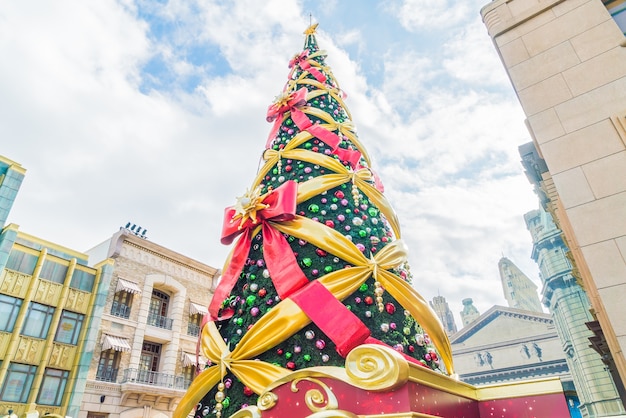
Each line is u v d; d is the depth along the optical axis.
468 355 47.75
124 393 18.58
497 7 7.96
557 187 5.77
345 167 5.48
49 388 16.66
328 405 2.99
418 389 3.02
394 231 5.32
